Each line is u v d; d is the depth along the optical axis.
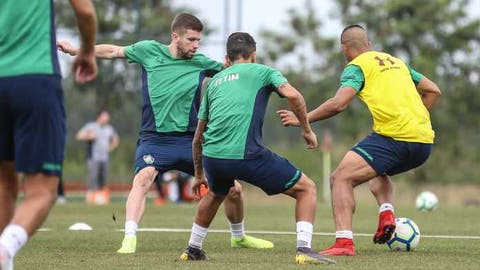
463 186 64.06
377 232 19.69
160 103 20.47
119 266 16.28
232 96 16.55
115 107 61.28
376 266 16.17
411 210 41.38
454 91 68.00
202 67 20.78
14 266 16.34
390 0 70.25
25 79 12.37
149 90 20.56
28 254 18.86
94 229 27.25
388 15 70.75
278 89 16.38
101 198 51.19
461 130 67.50
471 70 68.62
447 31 69.81
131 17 67.50
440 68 68.94
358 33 19.80
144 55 20.78
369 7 71.88
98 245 21.39
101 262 17.02
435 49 69.62
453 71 69.00
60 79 12.70
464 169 65.19
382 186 19.80
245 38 17.19
